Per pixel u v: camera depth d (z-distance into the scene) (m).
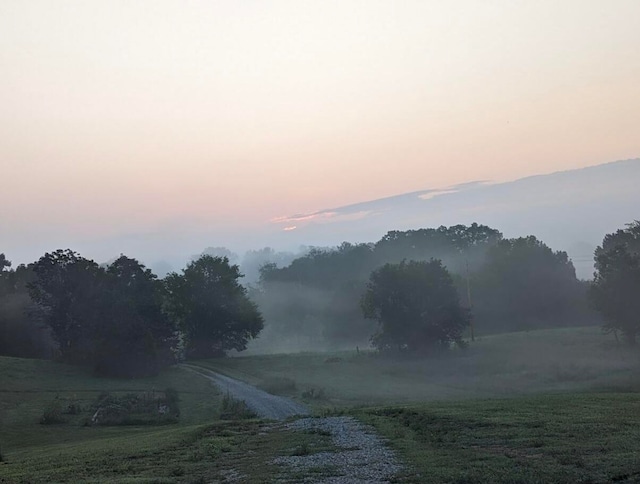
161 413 50.56
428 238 177.50
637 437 18.27
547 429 20.73
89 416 50.28
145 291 95.81
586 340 81.12
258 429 30.70
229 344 117.44
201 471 19.39
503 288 121.88
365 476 16.30
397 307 88.12
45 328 102.12
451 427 23.53
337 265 182.50
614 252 76.06
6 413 52.75
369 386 62.25
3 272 133.62
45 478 20.19
